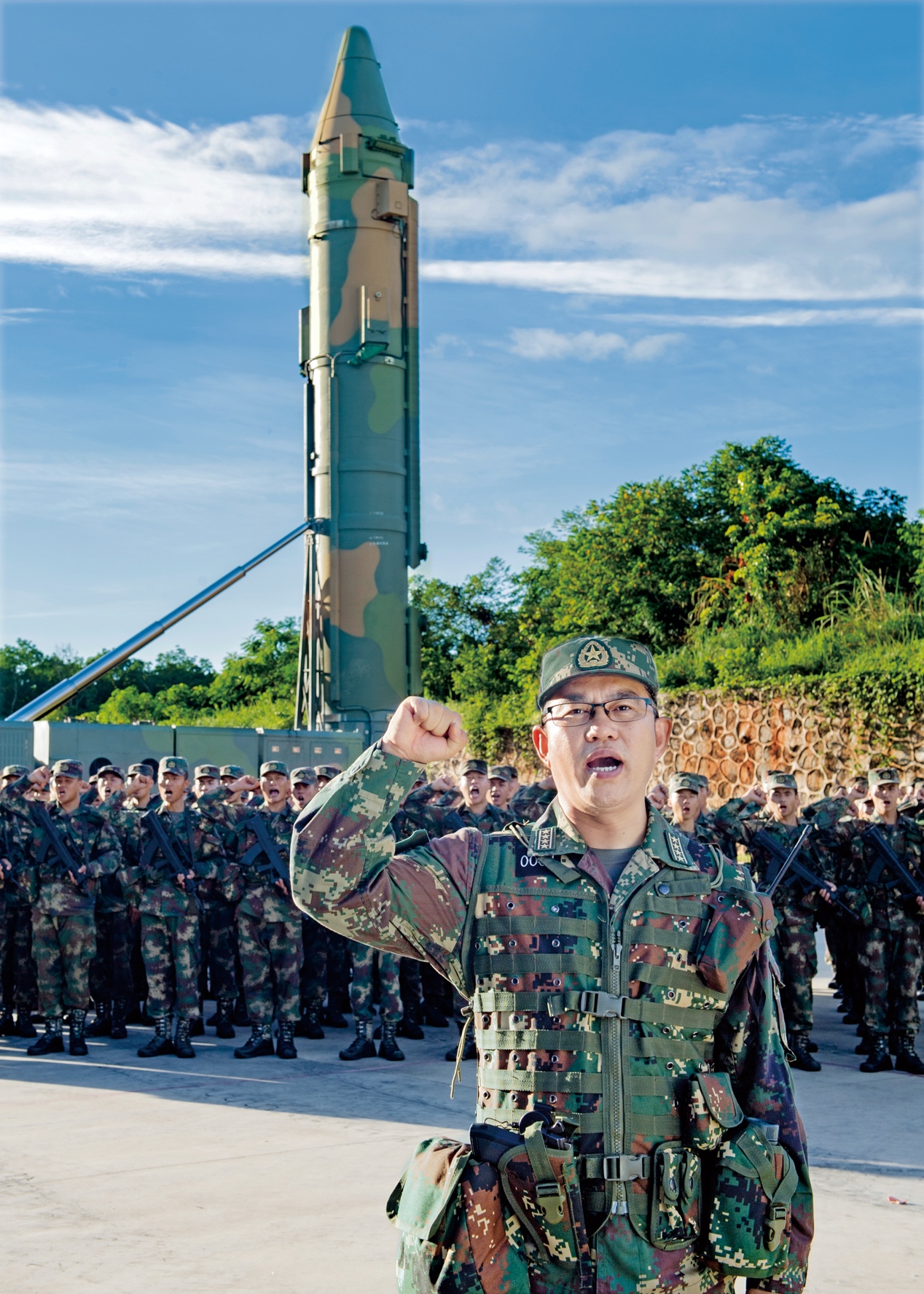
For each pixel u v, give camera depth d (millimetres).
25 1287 4402
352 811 2143
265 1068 8727
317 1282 4465
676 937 2273
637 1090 2176
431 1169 2160
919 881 8852
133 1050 9617
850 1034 10602
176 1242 4895
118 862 9555
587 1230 2092
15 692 46938
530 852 2359
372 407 19969
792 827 9516
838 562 24172
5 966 10289
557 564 31750
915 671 17953
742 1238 2125
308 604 20406
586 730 2352
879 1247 4902
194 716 44594
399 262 20312
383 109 20297
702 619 25422
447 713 2184
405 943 2293
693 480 28141
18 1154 6230
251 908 9195
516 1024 2225
